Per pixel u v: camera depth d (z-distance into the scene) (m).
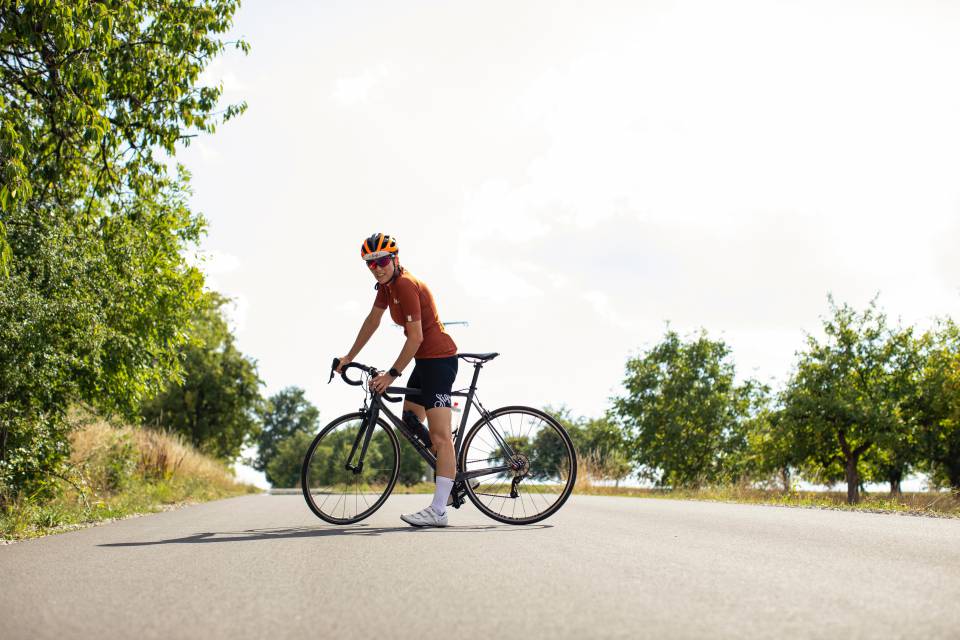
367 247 5.41
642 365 49.88
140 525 6.02
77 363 8.84
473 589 2.91
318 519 6.34
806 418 40.97
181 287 15.23
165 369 14.51
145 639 2.18
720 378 48.97
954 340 41.84
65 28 7.96
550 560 3.64
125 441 11.78
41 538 4.95
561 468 5.80
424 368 5.59
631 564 3.49
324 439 5.75
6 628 2.31
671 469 47.19
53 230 8.48
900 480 42.38
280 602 2.70
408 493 11.30
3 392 7.76
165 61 9.99
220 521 6.32
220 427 43.00
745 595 2.72
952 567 3.33
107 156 10.01
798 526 5.31
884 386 41.69
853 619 2.32
